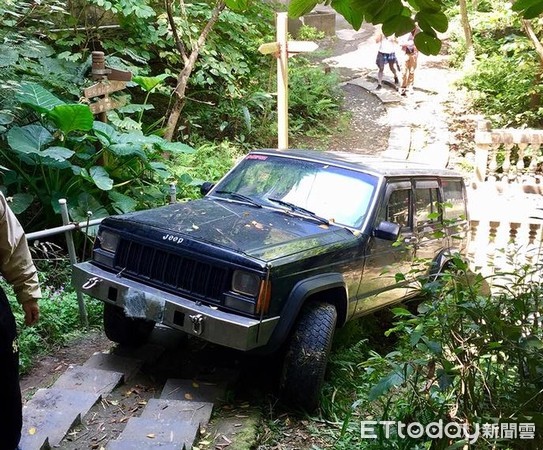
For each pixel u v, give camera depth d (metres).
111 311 4.67
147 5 10.62
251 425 3.93
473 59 15.29
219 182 5.60
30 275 2.72
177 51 11.07
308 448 3.86
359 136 13.13
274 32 14.16
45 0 8.54
